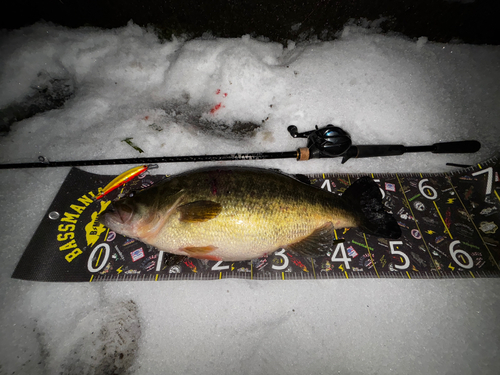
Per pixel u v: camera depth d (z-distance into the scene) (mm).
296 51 707
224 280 468
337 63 659
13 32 713
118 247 491
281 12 681
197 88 669
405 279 472
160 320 442
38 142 606
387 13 682
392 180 560
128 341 428
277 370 416
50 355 420
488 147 590
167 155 584
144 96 676
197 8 684
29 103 678
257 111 639
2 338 428
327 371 416
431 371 417
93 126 629
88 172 568
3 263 484
